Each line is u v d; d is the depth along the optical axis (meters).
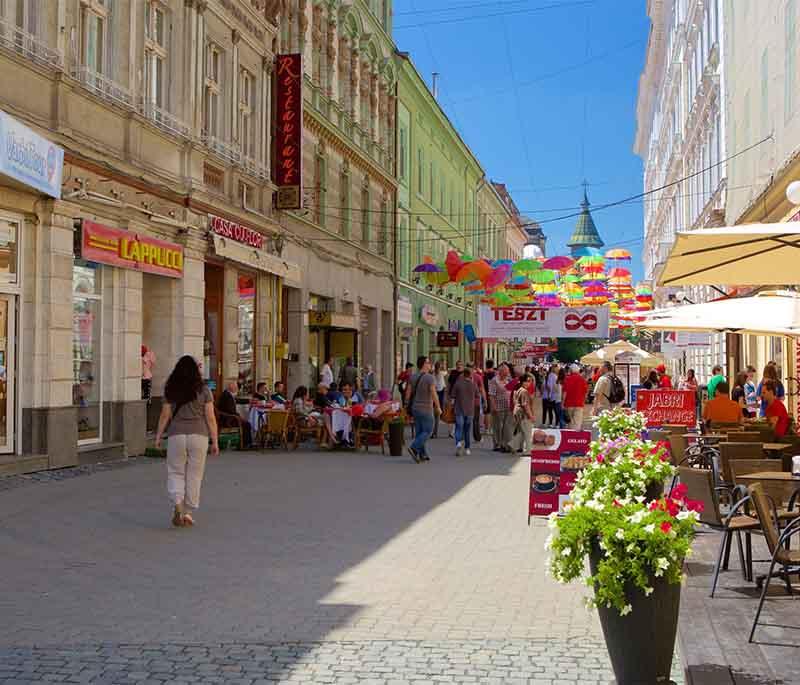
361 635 6.40
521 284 31.50
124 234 17.08
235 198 22.88
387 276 38.84
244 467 16.94
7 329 14.44
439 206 50.28
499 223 72.75
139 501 12.22
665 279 10.45
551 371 30.62
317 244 29.56
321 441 21.23
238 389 23.31
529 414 20.34
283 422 20.30
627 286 38.28
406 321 41.88
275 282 25.72
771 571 6.30
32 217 14.65
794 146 21.05
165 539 9.79
